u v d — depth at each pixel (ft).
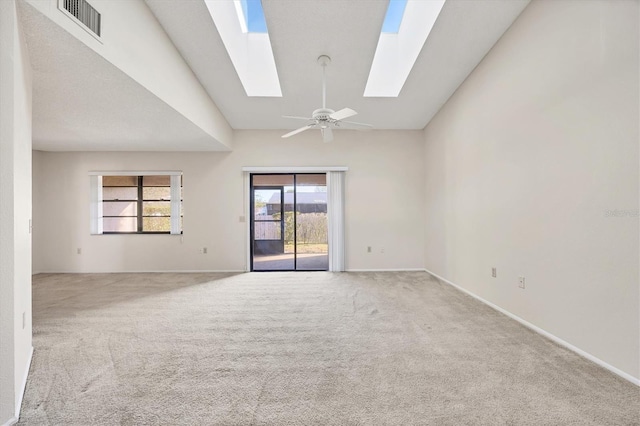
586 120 7.41
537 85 9.03
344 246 19.74
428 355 7.87
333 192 19.74
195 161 19.70
